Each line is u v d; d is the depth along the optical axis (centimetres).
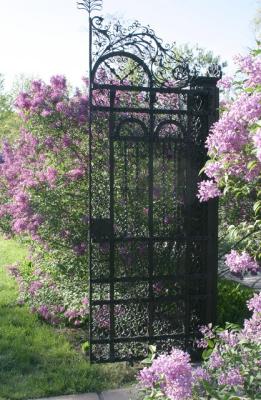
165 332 423
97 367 405
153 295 414
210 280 418
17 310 548
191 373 243
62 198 502
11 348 435
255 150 255
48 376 384
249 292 550
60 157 514
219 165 297
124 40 391
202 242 421
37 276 537
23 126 545
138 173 411
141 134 411
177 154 412
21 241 625
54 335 472
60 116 505
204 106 411
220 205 526
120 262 420
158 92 397
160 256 421
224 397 229
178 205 416
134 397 354
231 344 270
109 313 408
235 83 304
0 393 354
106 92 423
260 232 360
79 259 496
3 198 599
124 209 417
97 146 427
